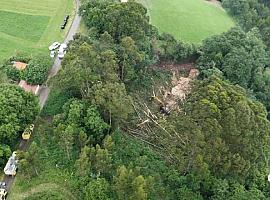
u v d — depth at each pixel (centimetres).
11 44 13175
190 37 16250
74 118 9700
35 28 14100
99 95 9694
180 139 9588
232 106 9038
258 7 18975
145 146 10219
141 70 12338
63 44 13175
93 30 13112
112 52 10862
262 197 9069
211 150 8669
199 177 8881
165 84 12788
